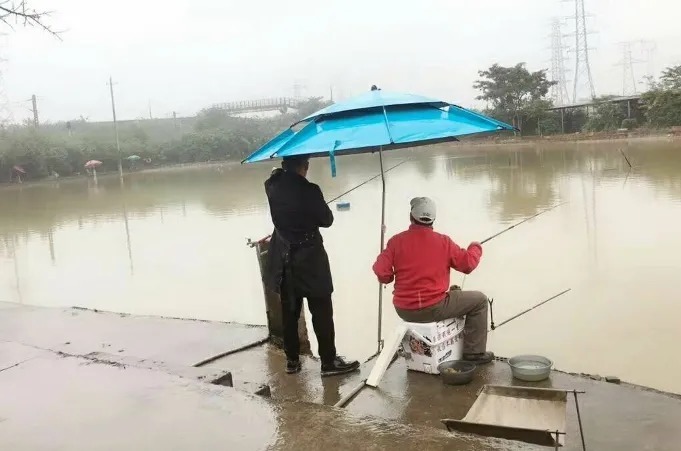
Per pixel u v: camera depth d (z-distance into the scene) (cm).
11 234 1764
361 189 2052
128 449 251
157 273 1038
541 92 4603
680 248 846
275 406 287
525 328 605
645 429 300
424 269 378
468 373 368
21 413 293
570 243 943
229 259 1112
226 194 2484
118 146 5062
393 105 346
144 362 372
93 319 602
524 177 1992
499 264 859
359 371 410
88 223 1889
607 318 606
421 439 247
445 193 1755
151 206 2242
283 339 449
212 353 472
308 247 391
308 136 343
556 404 319
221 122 6291
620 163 2141
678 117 3381
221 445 250
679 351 510
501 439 250
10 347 407
